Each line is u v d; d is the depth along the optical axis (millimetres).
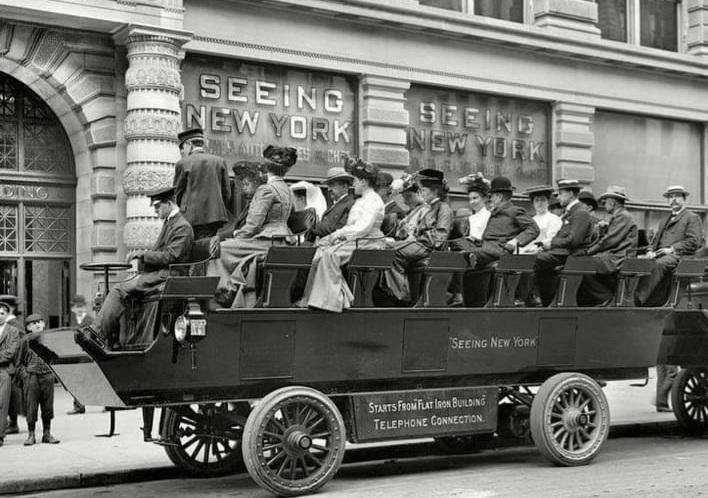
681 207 11711
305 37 17641
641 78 22547
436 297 9039
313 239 9703
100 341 7703
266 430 8102
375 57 18469
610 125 22422
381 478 9023
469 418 9195
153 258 8102
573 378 9617
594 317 10078
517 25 20141
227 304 8148
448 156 19766
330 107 18250
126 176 15703
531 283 9906
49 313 16391
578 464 9531
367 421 8602
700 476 8820
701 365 11133
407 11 18578
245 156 17156
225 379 7973
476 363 9273
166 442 8688
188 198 8906
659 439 11586
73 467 9406
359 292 8594
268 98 17500
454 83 19562
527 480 8711
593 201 11281
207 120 16781
